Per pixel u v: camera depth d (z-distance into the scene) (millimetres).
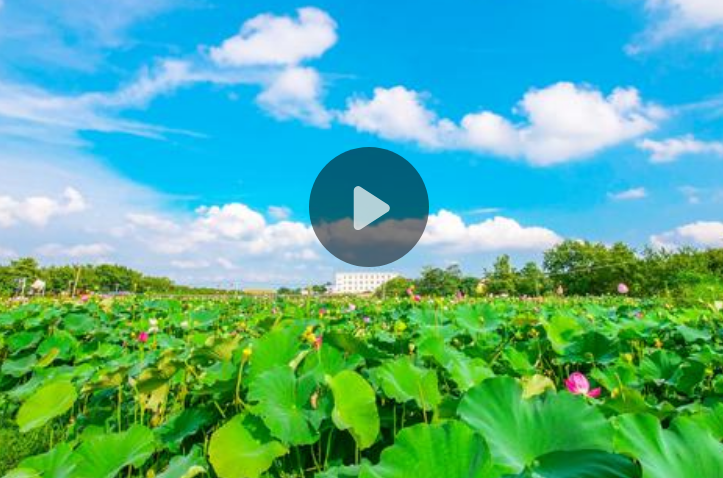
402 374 2248
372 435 1931
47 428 3154
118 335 5734
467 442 1313
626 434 1361
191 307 8812
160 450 2398
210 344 2824
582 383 2041
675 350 3879
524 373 2941
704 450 1322
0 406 3674
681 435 1364
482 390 1694
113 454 1959
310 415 2074
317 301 10523
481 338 4125
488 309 4531
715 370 3193
